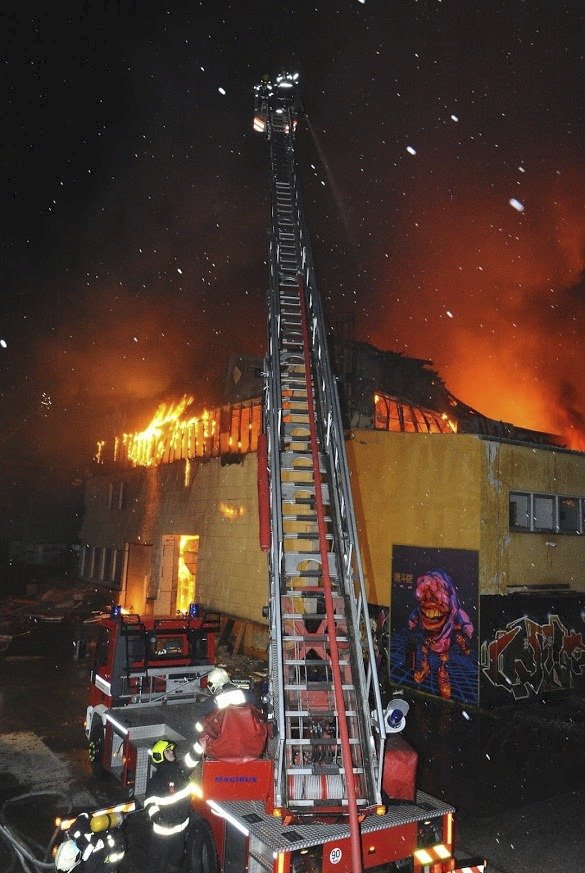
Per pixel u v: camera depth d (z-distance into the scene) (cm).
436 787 768
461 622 1187
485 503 1212
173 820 514
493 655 1166
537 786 779
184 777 525
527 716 1108
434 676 1217
